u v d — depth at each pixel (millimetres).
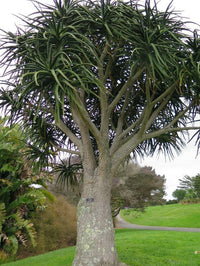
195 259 6426
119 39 5219
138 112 7047
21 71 5312
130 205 18031
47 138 6371
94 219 4828
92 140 7418
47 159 6555
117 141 5723
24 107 5570
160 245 8305
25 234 10742
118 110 7059
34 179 10500
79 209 5059
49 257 8062
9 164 10180
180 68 4992
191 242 8812
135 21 4828
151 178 17609
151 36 4387
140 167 17828
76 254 4781
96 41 5566
